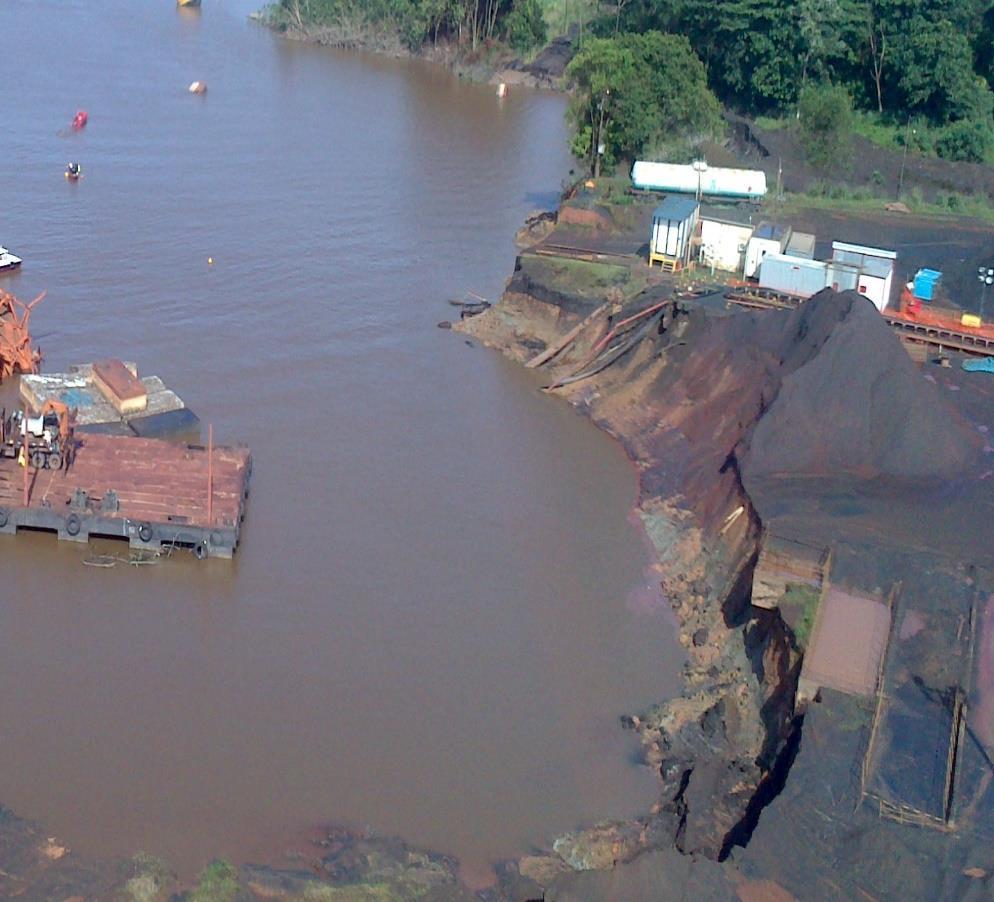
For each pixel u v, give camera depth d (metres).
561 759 51.19
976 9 144.62
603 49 115.50
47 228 103.75
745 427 70.25
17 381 79.00
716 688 54.88
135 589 59.78
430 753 50.91
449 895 43.88
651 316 83.31
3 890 42.53
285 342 87.12
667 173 105.12
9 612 57.44
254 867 44.38
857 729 47.44
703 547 64.31
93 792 47.41
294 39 187.62
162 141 131.12
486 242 109.19
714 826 46.84
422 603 60.12
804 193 112.25
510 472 72.56
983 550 57.94
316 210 113.94
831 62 143.38
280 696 53.31
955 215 108.44
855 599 54.00
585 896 41.81
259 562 62.22
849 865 42.34
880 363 68.25
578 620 59.78
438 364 85.81
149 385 77.44
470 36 177.50
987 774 45.69
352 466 71.75
